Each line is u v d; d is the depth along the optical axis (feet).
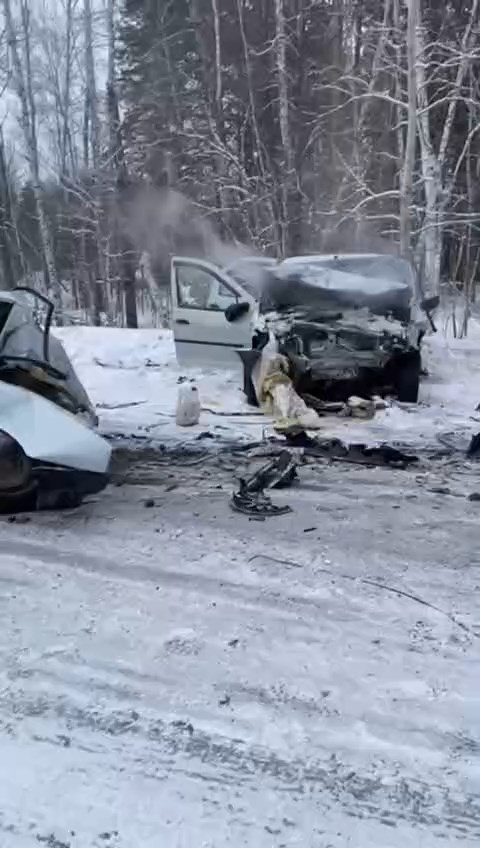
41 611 11.01
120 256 75.46
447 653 9.86
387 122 62.64
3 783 7.61
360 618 10.77
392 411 24.59
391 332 25.35
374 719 8.54
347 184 58.85
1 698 8.96
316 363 24.81
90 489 15.03
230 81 72.33
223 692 9.05
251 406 26.27
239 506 15.35
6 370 16.14
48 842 6.84
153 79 76.69
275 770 7.79
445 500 16.03
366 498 16.17
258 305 27.58
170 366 33.42
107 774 7.75
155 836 6.91
